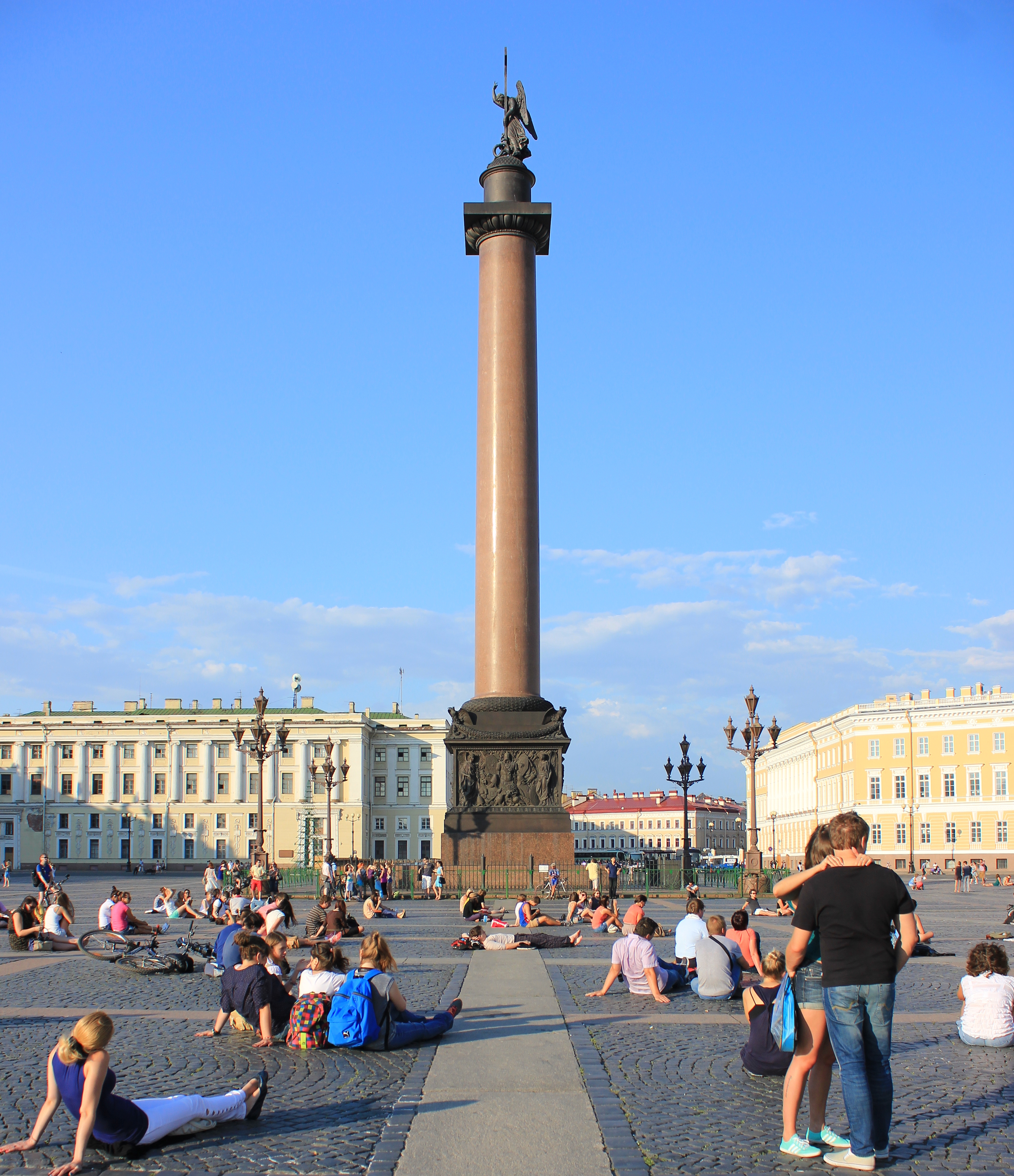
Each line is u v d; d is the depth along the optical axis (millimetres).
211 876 48281
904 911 8859
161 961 21234
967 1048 13539
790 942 9102
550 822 44312
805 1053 9164
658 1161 8984
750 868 49375
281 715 146000
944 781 113875
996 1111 10555
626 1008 16109
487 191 48719
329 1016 13258
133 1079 11914
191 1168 8977
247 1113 10133
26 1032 14742
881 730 118125
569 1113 10328
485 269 47219
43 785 143250
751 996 11867
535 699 45031
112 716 144250
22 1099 11023
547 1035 14000
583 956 23391
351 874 49000
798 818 142625
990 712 111750
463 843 44406
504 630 44906
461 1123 10031
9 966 22844
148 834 141375
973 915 39781
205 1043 13750
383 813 144625
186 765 142500
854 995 8734
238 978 13992
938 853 113062
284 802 140750
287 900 25797
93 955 21469
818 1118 9328
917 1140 9641
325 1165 8984
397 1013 13438
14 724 144000
